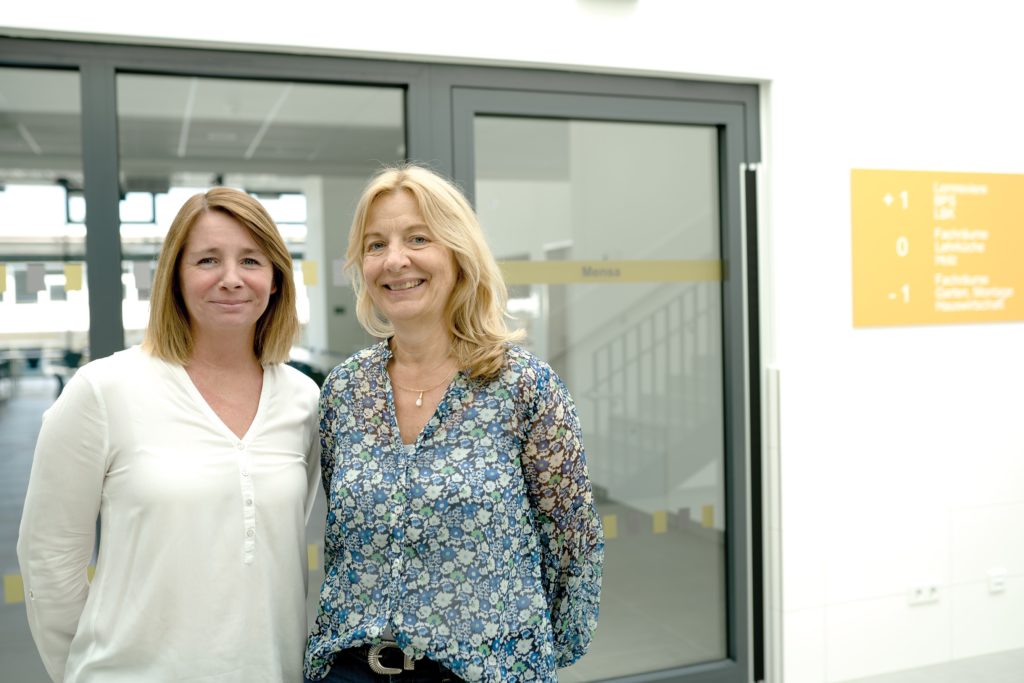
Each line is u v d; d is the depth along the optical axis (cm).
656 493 344
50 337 272
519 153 319
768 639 347
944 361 364
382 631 151
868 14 346
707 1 325
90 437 156
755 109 343
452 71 305
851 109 345
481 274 162
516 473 159
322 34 282
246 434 164
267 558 162
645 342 340
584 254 330
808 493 344
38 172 268
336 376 168
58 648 170
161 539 154
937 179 359
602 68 316
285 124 292
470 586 151
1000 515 375
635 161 335
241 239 162
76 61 266
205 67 278
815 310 343
